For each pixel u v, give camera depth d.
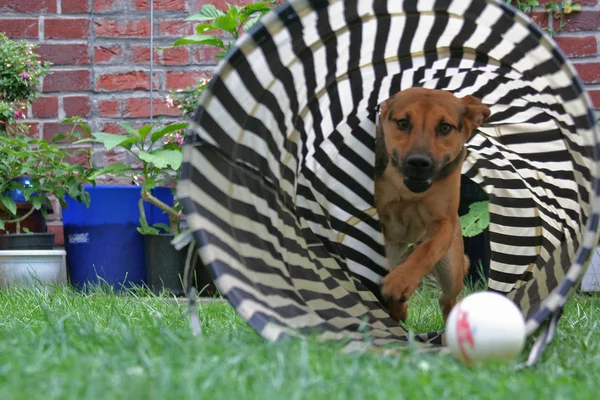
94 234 6.14
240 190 3.60
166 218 6.42
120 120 6.70
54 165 6.01
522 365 2.98
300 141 4.18
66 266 6.24
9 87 6.13
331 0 3.35
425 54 3.96
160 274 5.90
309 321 3.56
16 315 4.28
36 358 2.73
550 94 3.47
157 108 6.71
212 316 4.37
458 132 4.23
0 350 2.91
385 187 4.42
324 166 4.57
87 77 6.64
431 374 2.66
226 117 3.44
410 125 4.16
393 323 4.29
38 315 4.24
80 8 6.62
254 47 3.36
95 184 6.21
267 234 3.76
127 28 6.65
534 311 3.57
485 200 6.29
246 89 3.47
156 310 4.50
